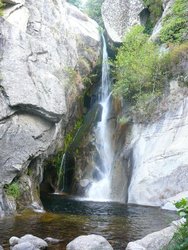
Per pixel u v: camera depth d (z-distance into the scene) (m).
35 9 18.02
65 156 21.89
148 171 18.17
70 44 19.88
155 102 19.69
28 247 8.49
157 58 20.14
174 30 21.47
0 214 12.72
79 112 22.55
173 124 18.55
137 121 20.25
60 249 8.99
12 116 14.34
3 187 13.77
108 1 27.84
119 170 20.12
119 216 14.05
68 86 18.33
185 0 22.27
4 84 14.27
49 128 15.67
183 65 19.31
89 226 11.83
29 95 14.72
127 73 20.89
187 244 5.52
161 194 17.38
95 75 23.12
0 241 9.53
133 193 18.23
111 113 22.31
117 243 9.81
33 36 17.22
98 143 22.03
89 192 20.62
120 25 26.48
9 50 14.95
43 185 21.81
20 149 14.31
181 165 17.38
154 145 18.75
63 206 16.47
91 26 25.58
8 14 16.31
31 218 12.72
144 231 11.35
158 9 25.31
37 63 16.02
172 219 13.52
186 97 18.61
